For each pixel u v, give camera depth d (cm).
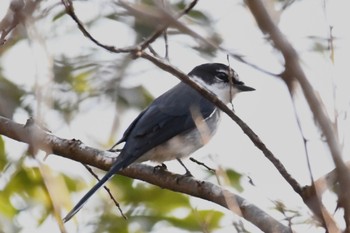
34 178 1168
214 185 998
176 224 1227
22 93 1323
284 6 577
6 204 1184
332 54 545
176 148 1245
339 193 452
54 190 579
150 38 674
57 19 1202
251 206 829
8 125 1009
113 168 1073
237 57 526
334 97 500
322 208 513
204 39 526
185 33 523
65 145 1051
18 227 1183
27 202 1180
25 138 998
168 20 503
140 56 686
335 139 432
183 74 722
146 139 1219
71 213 1026
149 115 1261
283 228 795
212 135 1350
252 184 768
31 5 607
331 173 539
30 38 578
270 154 712
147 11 506
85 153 1060
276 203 657
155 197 1261
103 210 1252
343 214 466
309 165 550
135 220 1238
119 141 1273
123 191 1267
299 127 543
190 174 1054
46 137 1048
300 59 450
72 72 1332
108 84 1283
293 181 696
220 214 1178
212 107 1331
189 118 1266
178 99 1302
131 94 1330
